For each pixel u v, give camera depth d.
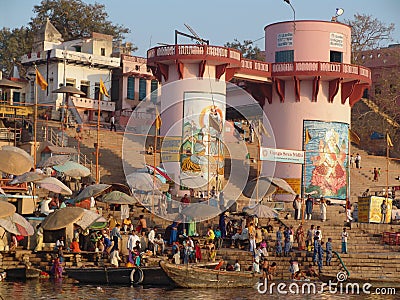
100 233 43.91
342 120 68.75
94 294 34.97
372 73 94.31
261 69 66.88
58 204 46.69
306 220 54.31
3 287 36.22
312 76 67.00
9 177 49.41
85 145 62.00
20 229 39.84
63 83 76.56
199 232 49.72
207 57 61.38
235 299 35.34
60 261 40.84
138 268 38.72
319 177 66.81
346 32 70.25
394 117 87.88
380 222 54.94
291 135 67.94
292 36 69.06
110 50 81.81
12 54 97.56
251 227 47.12
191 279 38.19
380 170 72.56
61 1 99.94
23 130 64.25
